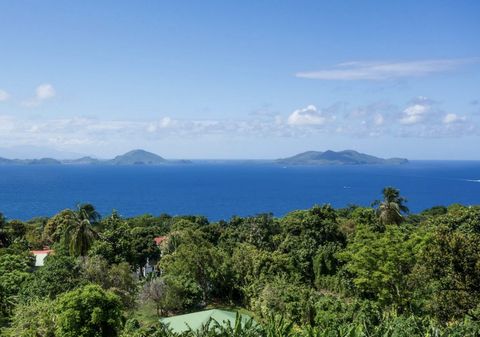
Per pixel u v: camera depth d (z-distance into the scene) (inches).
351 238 2252.7
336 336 1017.5
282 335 1002.7
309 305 1412.4
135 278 1803.6
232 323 1191.6
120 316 1178.6
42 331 1162.6
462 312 989.2
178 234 2245.3
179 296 1611.7
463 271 995.3
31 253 2335.1
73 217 2161.7
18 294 1544.0
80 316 1104.8
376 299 1526.8
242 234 2496.3
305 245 2180.1
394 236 1422.2
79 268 1535.4
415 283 1302.9
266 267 1833.2
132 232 2276.1
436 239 1060.5
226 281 1811.0
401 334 1023.0
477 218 1728.6
